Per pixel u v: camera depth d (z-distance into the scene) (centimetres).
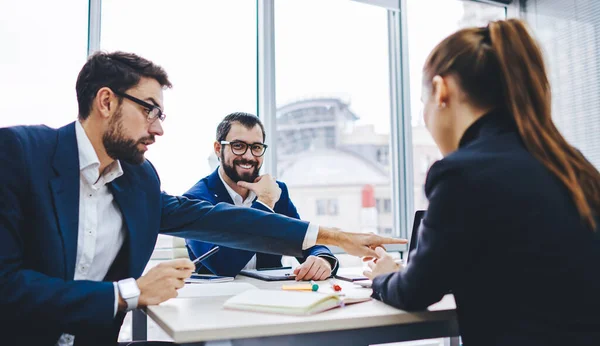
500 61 91
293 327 89
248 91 288
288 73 296
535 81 90
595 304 79
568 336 78
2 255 102
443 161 89
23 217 110
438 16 339
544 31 358
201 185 213
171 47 267
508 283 82
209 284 144
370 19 326
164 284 108
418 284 91
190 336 83
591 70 326
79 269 122
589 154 328
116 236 130
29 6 240
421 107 104
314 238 143
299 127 368
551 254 79
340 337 94
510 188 82
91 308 99
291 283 147
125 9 260
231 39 284
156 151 255
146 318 149
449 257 85
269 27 290
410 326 100
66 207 115
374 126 332
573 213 82
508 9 371
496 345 82
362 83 328
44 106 241
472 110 94
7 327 101
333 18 313
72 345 123
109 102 125
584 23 330
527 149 88
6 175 108
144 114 128
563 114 346
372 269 134
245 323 88
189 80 268
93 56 128
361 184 475
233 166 215
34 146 116
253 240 142
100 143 127
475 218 83
